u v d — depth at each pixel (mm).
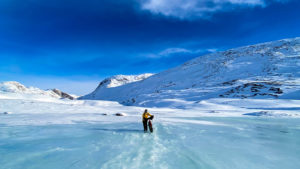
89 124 13680
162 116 24266
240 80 107312
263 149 6773
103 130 10828
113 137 8727
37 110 27406
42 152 6066
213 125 14500
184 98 91062
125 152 6129
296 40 179125
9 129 11047
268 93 71062
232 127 13492
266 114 27688
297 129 12859
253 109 44938
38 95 55250
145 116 10328
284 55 146750
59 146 6918
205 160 5352
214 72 152125
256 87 81688
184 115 26906
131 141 7879
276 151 6492
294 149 6824
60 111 27859
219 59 188375
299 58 128625
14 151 6191
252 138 9070
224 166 4855
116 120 16781
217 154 6016
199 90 103250
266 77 106250
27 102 33312
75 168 4578
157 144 7348
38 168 4570
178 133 10102
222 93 85312
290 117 25250
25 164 4883
